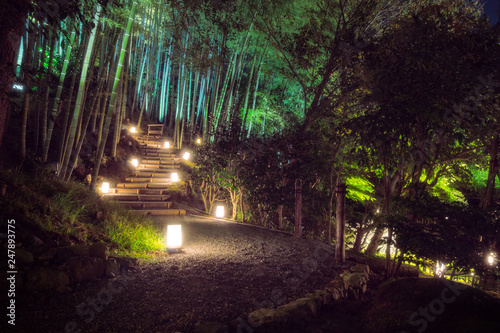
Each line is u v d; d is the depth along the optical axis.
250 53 18.11
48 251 4.09
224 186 10.13
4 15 3.74
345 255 6.60
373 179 11.86
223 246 6.83
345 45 7.62
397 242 4.97
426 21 5.12
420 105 4.66
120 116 13.99
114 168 12.48
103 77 10.38
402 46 5.23
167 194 11.88
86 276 4.12
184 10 8.82
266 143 9.25
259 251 6.52
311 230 9.67
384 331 3.37
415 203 4.87
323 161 8.83
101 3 5.12
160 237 6.91
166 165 14.34
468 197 11.82
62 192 6.68
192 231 8.13
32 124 10.52
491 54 4.59
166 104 22.98
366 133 5.52
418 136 5.21
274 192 8.88
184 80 18.02
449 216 4.69
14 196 5.09
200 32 9.35
